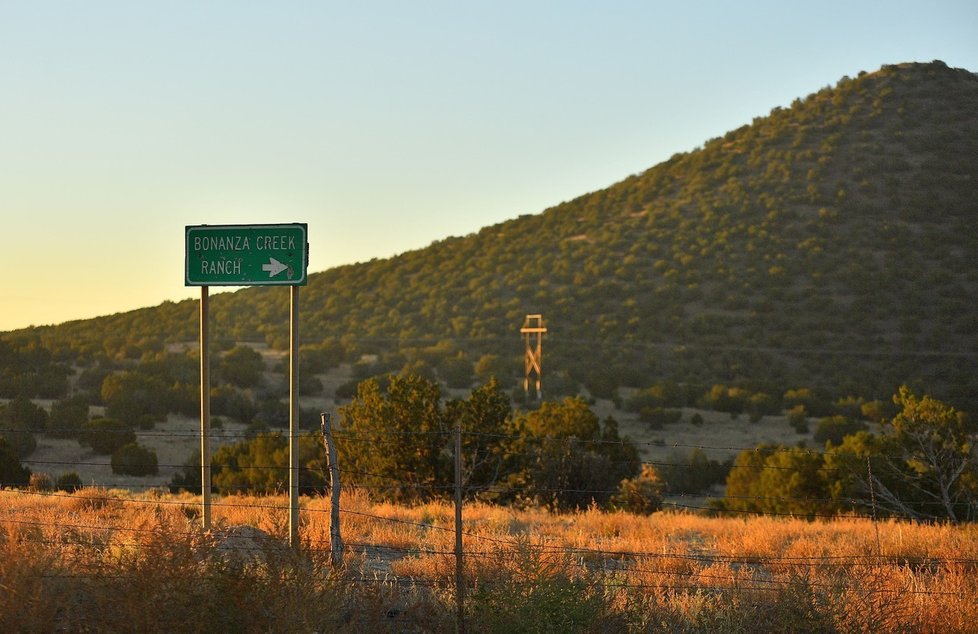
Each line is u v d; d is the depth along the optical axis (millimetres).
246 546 16422
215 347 164250
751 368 152125
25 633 11273
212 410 96375
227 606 11445
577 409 60344
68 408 81375
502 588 12719
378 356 161250
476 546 19641
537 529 26531
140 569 11609
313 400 120250
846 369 146625
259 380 123125
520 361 159750
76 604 12172
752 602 14781
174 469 64812
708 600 14703
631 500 42812
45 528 16797
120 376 103188
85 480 60406
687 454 96250
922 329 158250
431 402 44281
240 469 54312
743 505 50531
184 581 11492
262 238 18922
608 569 19297
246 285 18875
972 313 161375
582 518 30250
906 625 13680
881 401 122938
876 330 160625
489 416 43625
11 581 11500
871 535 25828
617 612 13312
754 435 114375
